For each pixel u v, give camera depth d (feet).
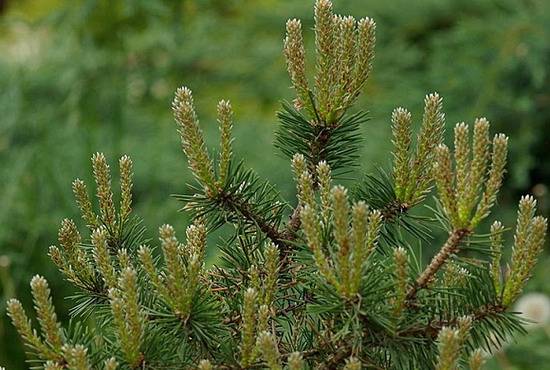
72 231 6.56
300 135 6.58
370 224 6.24
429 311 6.31
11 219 13.33
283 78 15.87
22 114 14.70
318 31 6.48
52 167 13.76
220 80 16.07
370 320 6.22
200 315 6.27
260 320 6.22
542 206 14.51
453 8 15.53
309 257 6.30
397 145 6.45
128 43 15.21
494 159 6.25
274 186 6.60
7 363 12.68
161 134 15.01
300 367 6.02
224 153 6.45
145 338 6.21
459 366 6.37
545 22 14.39
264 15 16.12
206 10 15.90
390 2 15.58
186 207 6.49
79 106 14.52
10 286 12.41
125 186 6.66
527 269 6.30
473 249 6.34
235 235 6.57
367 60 6.50
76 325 6.29
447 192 6.29
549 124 14.71
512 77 14.60
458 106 14.51
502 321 6.38
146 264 6.24
